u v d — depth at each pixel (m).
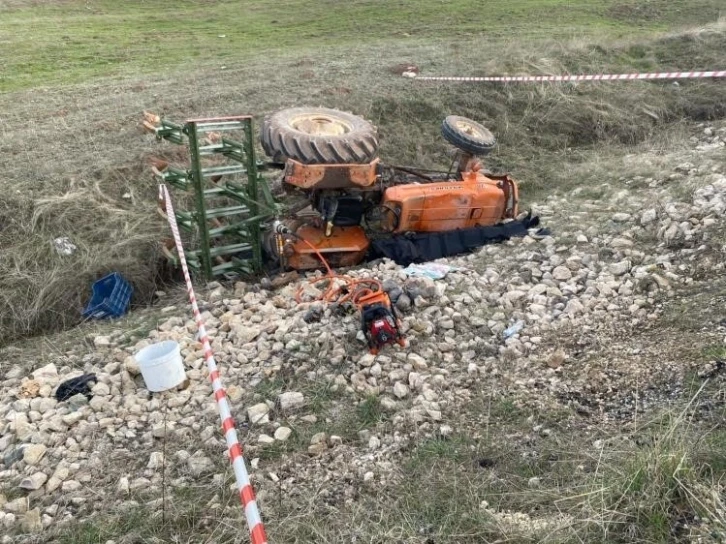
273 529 3.19
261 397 4.34
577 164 9.51
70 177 7.67
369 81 11.09
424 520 3.20
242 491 2.68
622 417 3.74
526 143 10.24
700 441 3.19
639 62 12.91
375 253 6.46
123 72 12.45
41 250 6.67
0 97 10.81
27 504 3.64
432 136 9.84
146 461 3.89
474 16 17.75
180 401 4.39
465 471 3.51
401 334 4.77
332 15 18.34
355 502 3.38
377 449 3.80
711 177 6.80
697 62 12.85
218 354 4.92
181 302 6.08
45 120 9.60
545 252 6.16
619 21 17.59
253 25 17.52
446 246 6.42
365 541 3.07
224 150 6.21
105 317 6.06
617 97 11.34
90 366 5.04
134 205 7.46
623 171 8.40
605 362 4.27
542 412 3.91
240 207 6.42
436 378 4.37
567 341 4.68
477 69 11.78
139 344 5.19
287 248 6.08
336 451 3.81
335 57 12.99
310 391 4.37
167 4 20.39
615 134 10.71
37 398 4.58
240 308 5.66
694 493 2.85
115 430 4.18
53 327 6.26
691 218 5.86
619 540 2.82
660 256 5.57
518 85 11.12
